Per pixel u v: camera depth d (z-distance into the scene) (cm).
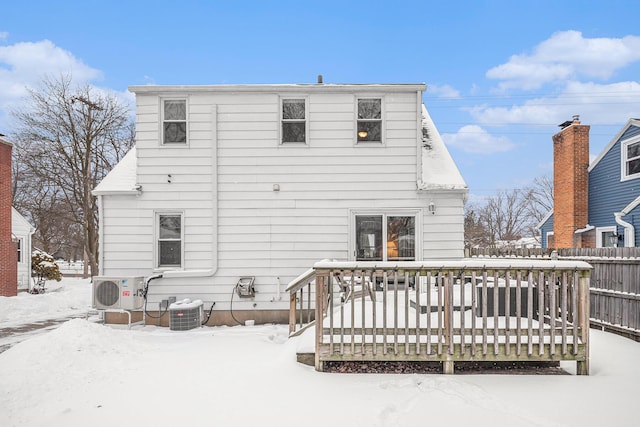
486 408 378
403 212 861
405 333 473
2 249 1497
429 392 416
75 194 2361
